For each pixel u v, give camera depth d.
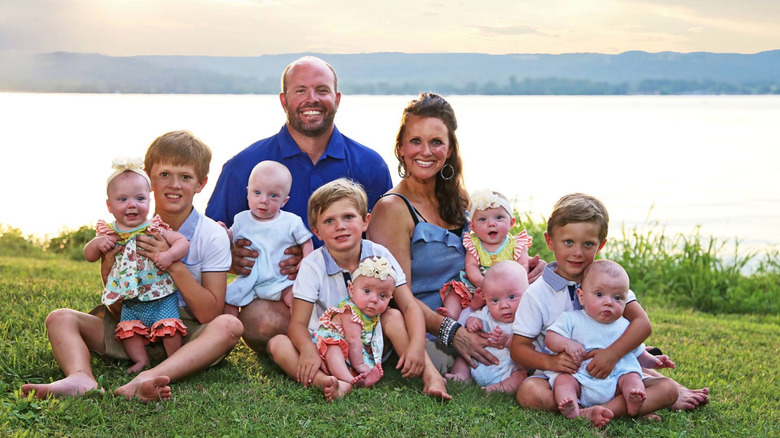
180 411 3.80
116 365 4.41
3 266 8.45
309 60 5.27
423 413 3.99
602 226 4.25
